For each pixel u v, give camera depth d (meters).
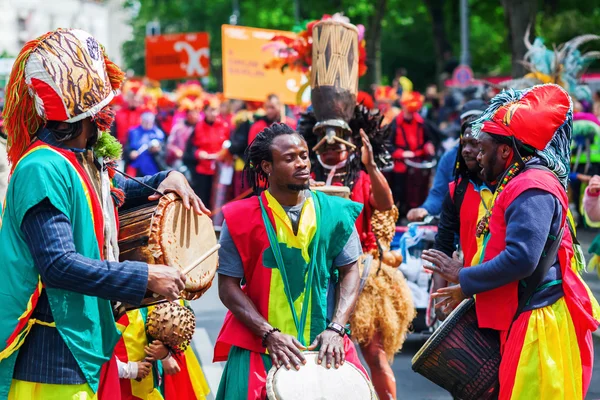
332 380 4.61
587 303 4.76
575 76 10.98
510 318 4.68
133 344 5.16
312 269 4.81
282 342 4.66
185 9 60.97
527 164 4.81
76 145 4.25
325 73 6.54
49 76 4.10
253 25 48.56
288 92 14.66
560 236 4.68
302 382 4.58
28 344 4.12
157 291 4.16
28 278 4.07
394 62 51.94
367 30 36.28
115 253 4.39
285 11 47.09
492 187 5.53
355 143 6.71
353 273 4.96
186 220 4.55
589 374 4.80
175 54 26.17
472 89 21.03
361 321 6.12
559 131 4.86
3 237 4.12
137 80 29.62
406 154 17.77
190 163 17.72
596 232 15.77
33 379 4.10
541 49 11.13
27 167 4.07
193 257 4.55
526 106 4.79
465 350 4.80
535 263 4.54
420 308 8.71
